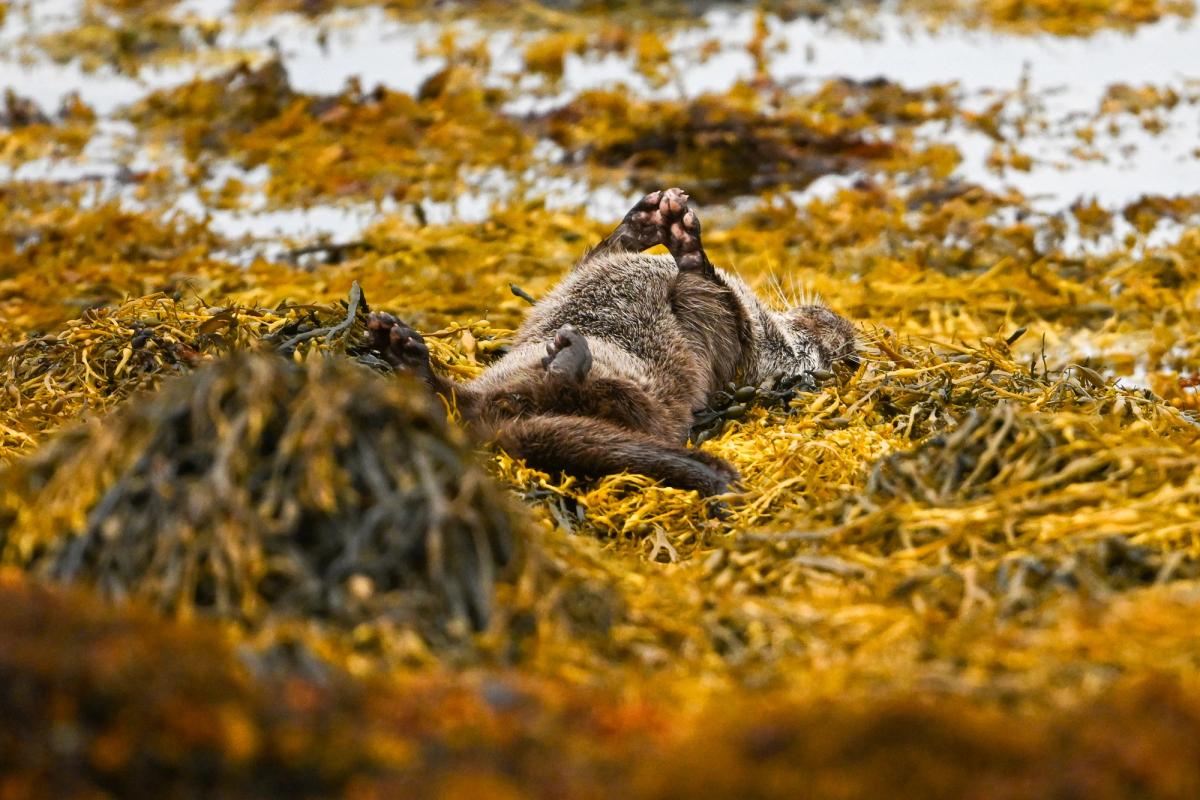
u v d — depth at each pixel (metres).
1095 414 21.12
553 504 19.66
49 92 52.22
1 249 36.75
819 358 26.78
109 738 10.17
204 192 41.88
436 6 62.69
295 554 13.08
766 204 40.25
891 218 38.66
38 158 45.12
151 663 10.79
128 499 13.41
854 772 10.22
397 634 12.51
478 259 35.78
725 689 12.30
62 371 22.81
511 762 10.58
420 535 13.22
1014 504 16.38
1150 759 10.31
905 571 15.28
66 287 33.81
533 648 12.91
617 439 20.45
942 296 34.00
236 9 62.69
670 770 10.31
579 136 46.06
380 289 32.91
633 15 61.91
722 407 24.78
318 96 49.22
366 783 10.26
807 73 54.22
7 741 10.07
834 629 13.90
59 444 14.48
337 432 13.54
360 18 61.59
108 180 43.53
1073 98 51.12
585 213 40.12
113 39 58.03
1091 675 12.02
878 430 21.77
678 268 25.09
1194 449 17.55
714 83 52.66
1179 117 48.56
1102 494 16.27
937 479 17.45
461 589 13.13
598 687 12.25
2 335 29.89
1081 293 34.16
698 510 19.33
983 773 10.23
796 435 21.48
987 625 13.60
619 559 17.03
